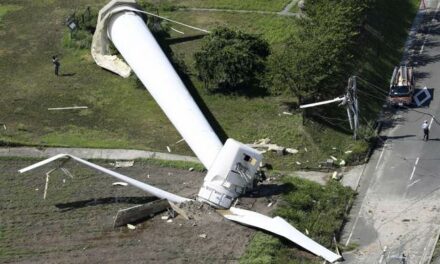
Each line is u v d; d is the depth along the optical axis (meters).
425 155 70.88
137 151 71.56
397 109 78.38
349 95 71.31
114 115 77.62
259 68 79.88
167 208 61.91
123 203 63.47
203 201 62.00
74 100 80.19
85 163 62.19
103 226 60.34
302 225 60.94
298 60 74.06
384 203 65.06
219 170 62.22
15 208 62.69
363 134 72.94
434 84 82.06
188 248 57.66
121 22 82.69
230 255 56.81
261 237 58.34
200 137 67.94
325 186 66.62
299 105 75.62
